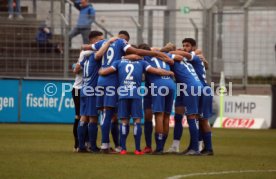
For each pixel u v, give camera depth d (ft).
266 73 260.62
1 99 250.16
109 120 139.74
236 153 145.69
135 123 138.82
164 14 264.52
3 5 284.61
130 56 138.21
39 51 263.90
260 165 118.01
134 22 259.60
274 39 258.98
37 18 282.97
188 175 100.73
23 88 250.78
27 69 260.83
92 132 142.72
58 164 113.70
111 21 271.69
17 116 250.98
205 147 141.49
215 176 100.17
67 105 252.01
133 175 100.07
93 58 140.87
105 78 138.92
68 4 283.38
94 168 108.37
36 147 152.15
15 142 165.89
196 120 140.15
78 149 142.20
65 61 258.78
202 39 256.93
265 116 254.47
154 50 143.54
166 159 126.11
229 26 259.19
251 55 261.03
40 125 239.91
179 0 271.69
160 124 139.74
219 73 259.80
